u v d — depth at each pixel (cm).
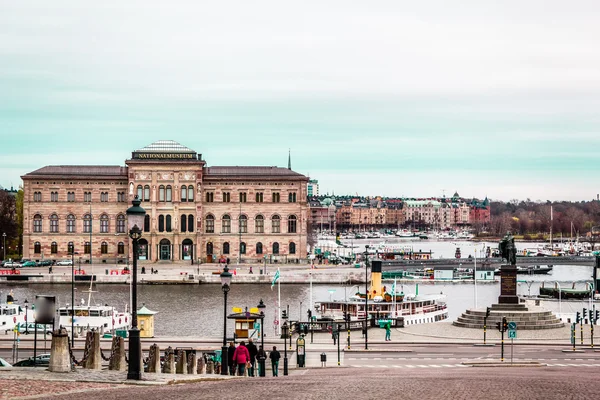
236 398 4700
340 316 16300
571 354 10569
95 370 6256
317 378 6525
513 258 13588
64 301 19212
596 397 4884
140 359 5862
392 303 16238
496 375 6881
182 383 5812
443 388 5366
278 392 5059
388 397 4797
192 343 12106
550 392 5125
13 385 4928
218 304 19175
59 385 5094
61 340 6000
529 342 11800
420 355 10675
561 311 18375
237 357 7619
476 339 12225
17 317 14938
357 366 9488
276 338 12950
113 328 14025
